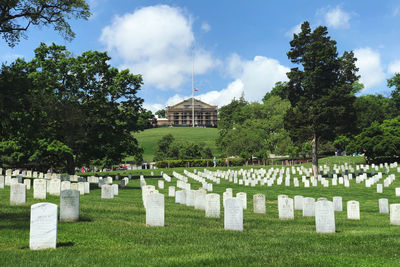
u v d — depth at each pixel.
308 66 47.38
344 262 8.91
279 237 11.98
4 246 10.01
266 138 81.94
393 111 92.25
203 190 18.92
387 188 36.41
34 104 23.78
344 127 45.28
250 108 91.56
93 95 40.47
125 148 47.28
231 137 79.88
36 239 9.79
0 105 20.92
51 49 39.94
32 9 24.25
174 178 46.69
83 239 11.03
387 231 13.44
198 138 136.88
